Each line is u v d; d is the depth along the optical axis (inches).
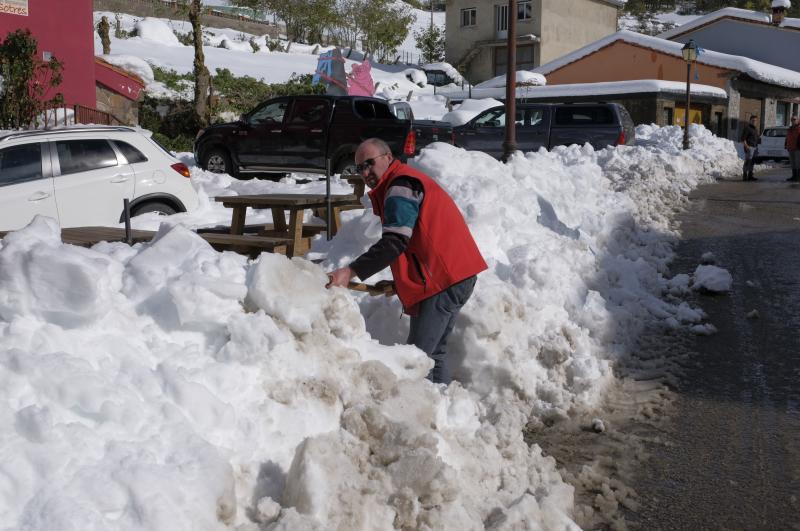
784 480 164.7
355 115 613.3
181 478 97.3
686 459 175.6
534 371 209.0
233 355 119.7
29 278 111.9
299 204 228.4
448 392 148.6
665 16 3954.2
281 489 111.3
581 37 1916.8
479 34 1911.9
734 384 223.0
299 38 2135.8
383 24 2139.5
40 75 690.8
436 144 291.1
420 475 113.8
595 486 161.8
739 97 1470.2
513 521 124.7
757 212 534.9
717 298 313.9
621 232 377.1
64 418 100.0
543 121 767.1
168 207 363.6
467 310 201.0
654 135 1036.5
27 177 331.3
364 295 217.3
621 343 247.1
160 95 1008.9
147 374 109.7
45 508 89.7
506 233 264.2
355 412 123.1
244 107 1107.3
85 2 733.3
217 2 2322.8
